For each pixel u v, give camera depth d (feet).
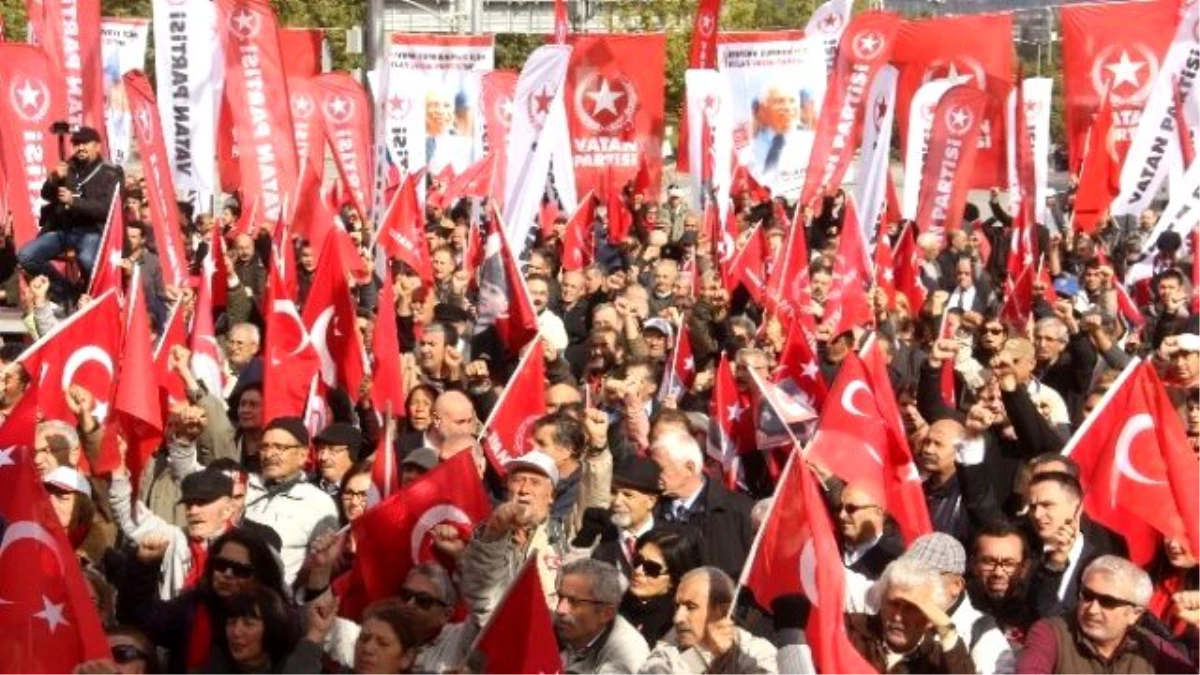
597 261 88.17
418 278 65.98
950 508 40.93
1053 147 196.54
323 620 31.71
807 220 90.27
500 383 57.06
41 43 73.20
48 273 65.92
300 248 70.79
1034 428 42.39
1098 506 37.96
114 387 44.11
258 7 75.36
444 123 102.83
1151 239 80.84
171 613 34.76
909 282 74.23
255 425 48.55
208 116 79.10
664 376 57.52
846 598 33.42
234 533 33.68
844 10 102.73
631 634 32.37
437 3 193.16
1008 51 97.96
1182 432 37.70
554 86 76.84
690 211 98.63
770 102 103.35
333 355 51.24
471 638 32.48
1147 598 31.14
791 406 45.78
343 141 94.79
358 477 39.52
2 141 69.92
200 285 51.29
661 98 93.76
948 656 30.22
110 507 40.14
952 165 80.89
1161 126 83.46
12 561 29.01
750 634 31.89
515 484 37.01
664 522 37.81
